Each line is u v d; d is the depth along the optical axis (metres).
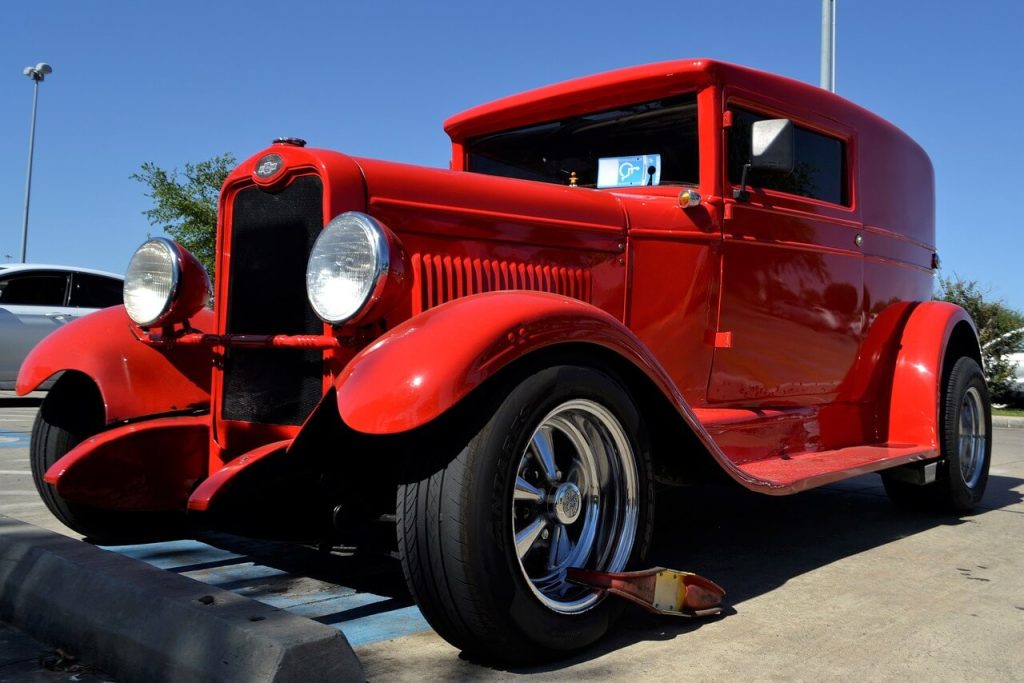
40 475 3.24
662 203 3.22
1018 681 2.11
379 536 2.49
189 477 3.02
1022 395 11.95
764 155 3.29
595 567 2.38
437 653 2.23
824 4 9.24
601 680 2.06
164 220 15.53
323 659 1.74
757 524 4.04
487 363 2.03
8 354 8.79
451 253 2.64
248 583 2.87
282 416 2.66
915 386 4.16
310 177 2.57
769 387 3.62
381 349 2.11
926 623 2.56
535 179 3.79
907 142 4.59
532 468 2.33
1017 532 3.95
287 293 2.63
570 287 2.91
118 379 3.11
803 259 3.71
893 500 4.44
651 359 2.45
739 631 2.46
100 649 2.02
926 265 4.81
